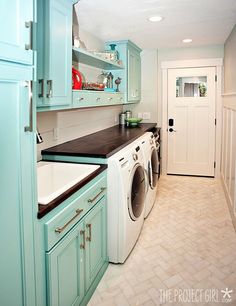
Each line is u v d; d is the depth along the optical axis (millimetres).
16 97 1149
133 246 2701
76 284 1769
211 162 5211
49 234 1427
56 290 1503
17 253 1211
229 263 2455
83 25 3359
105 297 2049
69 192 1618
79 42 2711
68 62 2215
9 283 1169
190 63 5012
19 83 1159
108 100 3479
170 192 4379
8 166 1131
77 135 3402
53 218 1467
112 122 4754
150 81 5262
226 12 2947
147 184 3305
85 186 1879
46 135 2719
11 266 1177
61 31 2086
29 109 1219
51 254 1441
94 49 3891
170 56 5094
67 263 1633
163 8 2795
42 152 2557
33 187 1300
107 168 2340
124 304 1978
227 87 4383
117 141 3049
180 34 3922
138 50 4914
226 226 3172
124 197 2361
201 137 5211
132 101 4648
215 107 5062
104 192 2270
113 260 2447
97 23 3279
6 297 1154
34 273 1332
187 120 5230
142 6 2725
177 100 5223
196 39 4297
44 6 1875
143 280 2242
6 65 1081
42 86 1896
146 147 3336
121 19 3135
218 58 4875
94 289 2105
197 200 4012
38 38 1859
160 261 2502
